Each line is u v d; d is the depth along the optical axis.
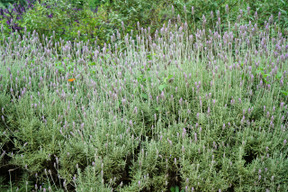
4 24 4.94
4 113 2.52
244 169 1.97
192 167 2.00
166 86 2.61
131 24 5.59
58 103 2.67
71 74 3.11
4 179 2.33
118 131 2.31
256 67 2.65
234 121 2.37
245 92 2.61
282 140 2.18
